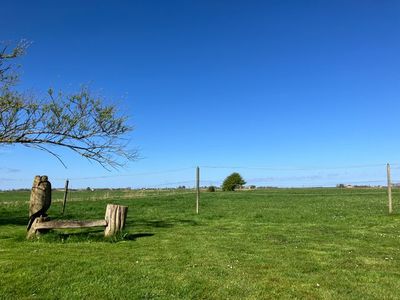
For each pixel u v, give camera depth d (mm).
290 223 21188
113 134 18609
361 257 12391
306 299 8539
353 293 8914
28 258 11539
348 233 17188
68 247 13492
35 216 15492
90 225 15359
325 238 15898
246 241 15188
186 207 34094
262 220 22750
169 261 11602
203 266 11047
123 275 9992
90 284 9258
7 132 17359
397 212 26016
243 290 9047
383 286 9430
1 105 17016
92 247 13570
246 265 11250
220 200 46562
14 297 8508
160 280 9641
